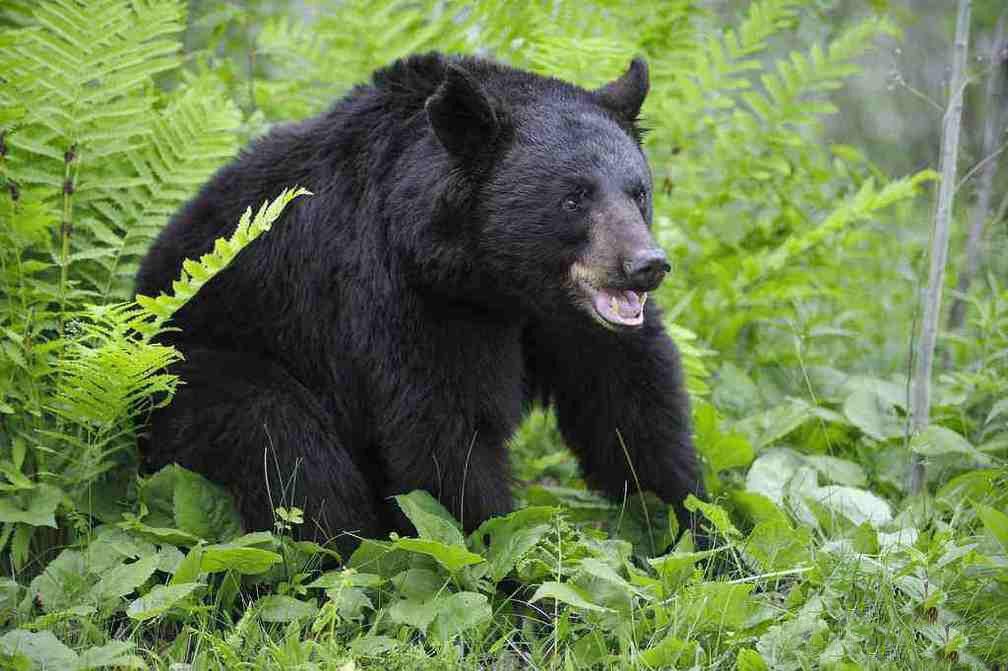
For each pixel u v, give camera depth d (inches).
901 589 325.4
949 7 818.8
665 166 582.2
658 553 397.4
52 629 337.4
